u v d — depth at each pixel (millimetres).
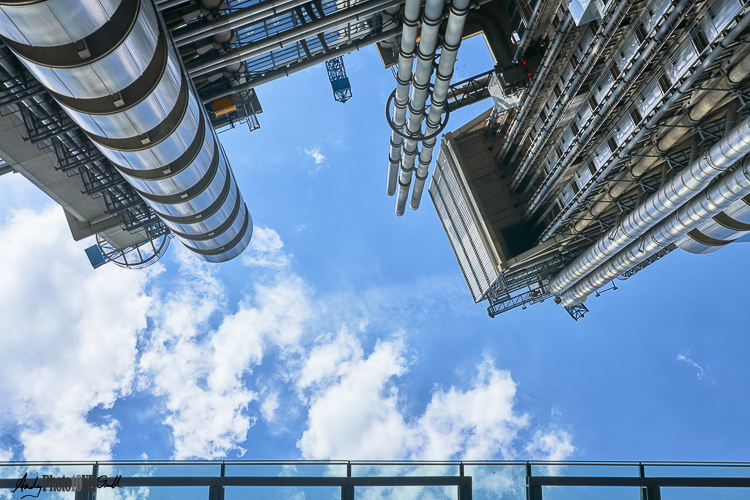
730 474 14688
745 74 23016
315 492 13906
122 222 47406
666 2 22391
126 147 30625
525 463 14555
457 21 28031
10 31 20312
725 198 27812
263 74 40844
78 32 21234
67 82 23781
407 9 29828
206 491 13828
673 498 14477
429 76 33750
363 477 14055
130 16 23047
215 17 32344
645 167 34125
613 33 24875
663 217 31797
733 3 19953
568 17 27922
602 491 14406
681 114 29047
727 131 24641
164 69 27297
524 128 42750
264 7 31234
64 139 34406
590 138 32938
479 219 50531
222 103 41938
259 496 13828
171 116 30812
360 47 39094
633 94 29094
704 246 39000
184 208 40906
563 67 32250
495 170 52250
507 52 39438
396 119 42031
